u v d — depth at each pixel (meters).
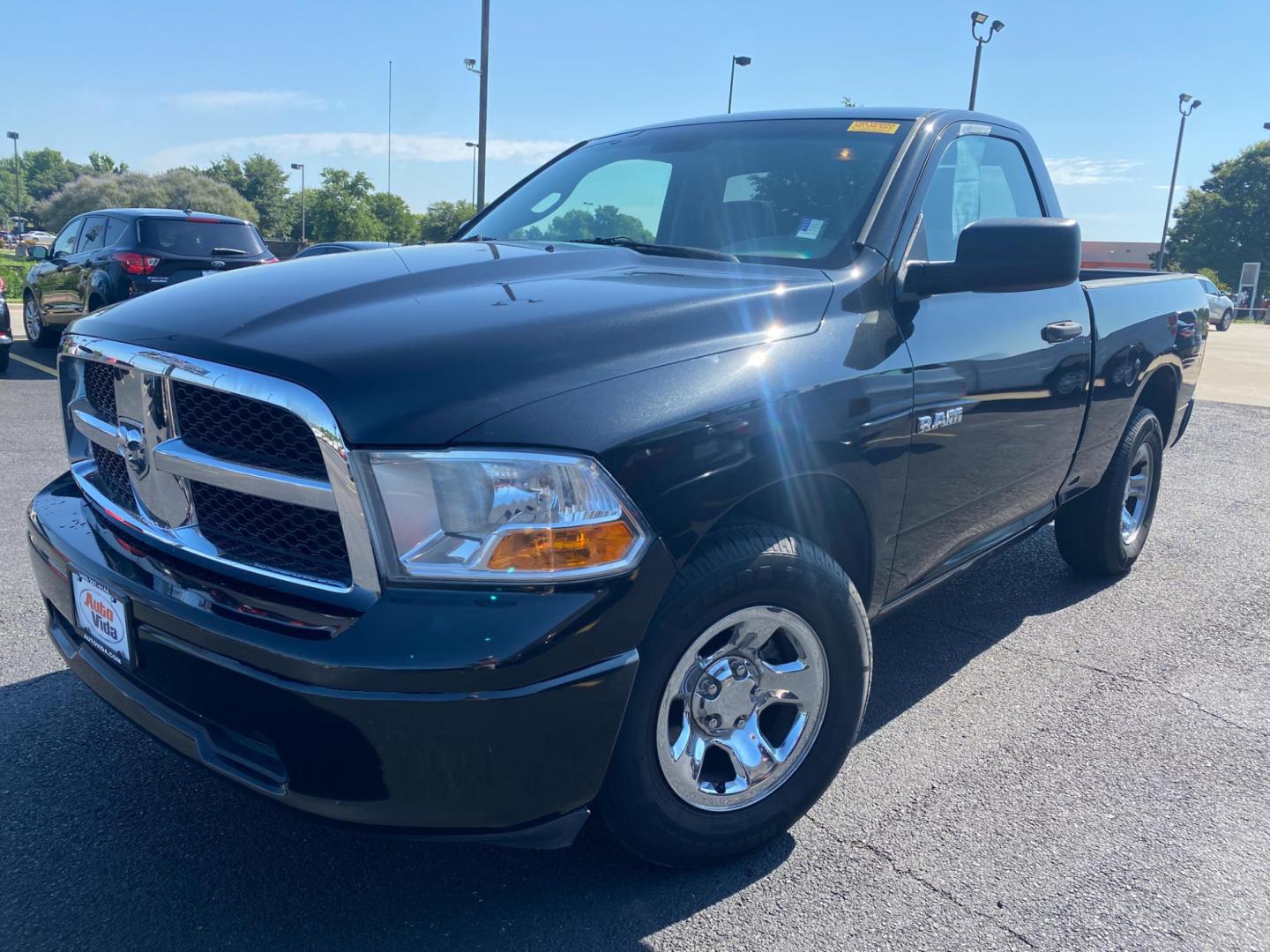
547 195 3.59
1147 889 2.36
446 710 1.76
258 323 2.09
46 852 2.38
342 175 81.44
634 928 2.18
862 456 2.44
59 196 74.44
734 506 2.11
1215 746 3.08
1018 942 2.17
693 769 2.23
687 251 2.88
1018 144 3.65
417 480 1.78
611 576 1.88
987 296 3.06
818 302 2.48
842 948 2.14
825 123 3.27
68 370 2.64
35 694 3.16
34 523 2.53
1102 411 3.84
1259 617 4.23
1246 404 11.49
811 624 2.32
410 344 1.94
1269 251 64.31
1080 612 4.25
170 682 2.04
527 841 1.97
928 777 2.85
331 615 1.82
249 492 1.95
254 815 2.56
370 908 2.23
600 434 1.89
